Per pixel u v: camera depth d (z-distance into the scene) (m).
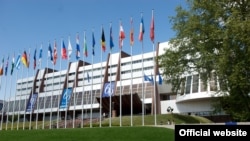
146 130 35.16
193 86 77.31
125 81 97.69
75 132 35.91
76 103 104.25
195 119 71.56
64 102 69.44
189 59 32.94
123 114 88.50
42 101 112.88
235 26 25.81
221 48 28.30
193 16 31.25
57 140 30.92
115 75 108.44
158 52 95.69
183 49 32.72
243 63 26.22
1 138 34.56
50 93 112.31
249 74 27.17
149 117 70.12
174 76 33.50
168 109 82.00
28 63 63.31
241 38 25.77
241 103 29.53
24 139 32.84
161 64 33.69
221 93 31.00
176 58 32.75
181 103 84.75
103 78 108.56
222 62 26.66
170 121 66.56
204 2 30.02
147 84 91.56
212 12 29.81
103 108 87.50
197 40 30.73
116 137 31.25
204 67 31.33
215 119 77.56
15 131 41.31
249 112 29.45
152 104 87.00
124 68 106.44
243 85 26.64
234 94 28.56
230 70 27.22
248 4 28.03
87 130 37.31
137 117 70.19
